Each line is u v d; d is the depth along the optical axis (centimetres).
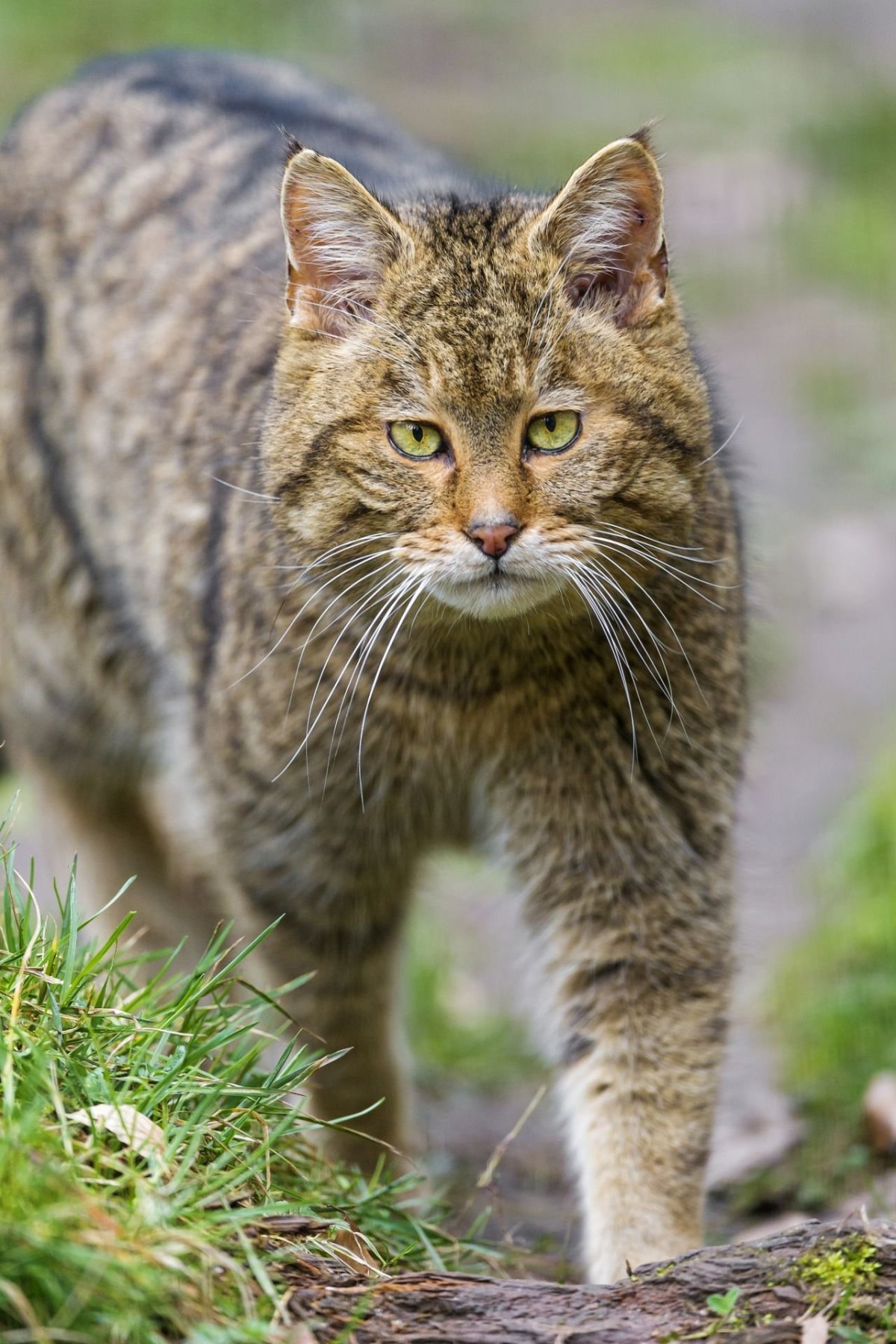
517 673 552
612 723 558
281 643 569
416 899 643
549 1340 377
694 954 576
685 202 2038
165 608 664
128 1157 386
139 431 679
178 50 838
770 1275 393
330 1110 616
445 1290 392
